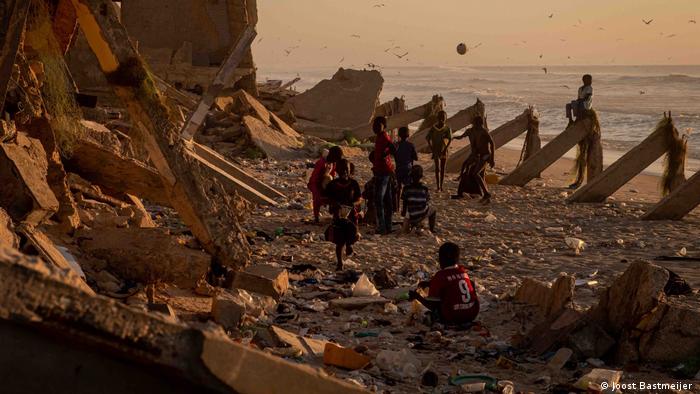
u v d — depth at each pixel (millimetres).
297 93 38938
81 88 22000
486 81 153375
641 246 13273
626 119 55250
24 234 6762
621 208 18047
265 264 10172
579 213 17281
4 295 2672
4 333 2824
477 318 8438
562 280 7969
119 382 2947
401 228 14094
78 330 2770
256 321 7629
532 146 24719
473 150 18281
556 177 25328
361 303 8789
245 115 26531
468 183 18484
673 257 11984
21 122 8695
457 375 6516
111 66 8227
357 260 11648
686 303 8453
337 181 10844
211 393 2963
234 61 14844
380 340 7609
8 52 7750
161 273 7949
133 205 10703
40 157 8234
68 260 7414
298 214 15477
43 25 9609
